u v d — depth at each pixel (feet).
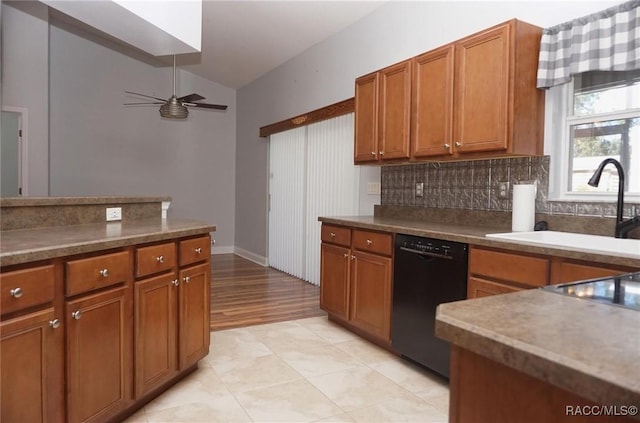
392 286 9.27
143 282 6.64
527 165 8.72
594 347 1.95
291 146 18.57
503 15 9.14
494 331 2.18
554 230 8.13
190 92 23.63
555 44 7.89
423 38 11.21
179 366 7.61
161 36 11.07
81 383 5.51
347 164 14.61
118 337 6.15
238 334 10.74
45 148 16.74
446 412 7.02
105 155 21.22
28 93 16.31
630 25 6.91
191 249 7.92
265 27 15.55
